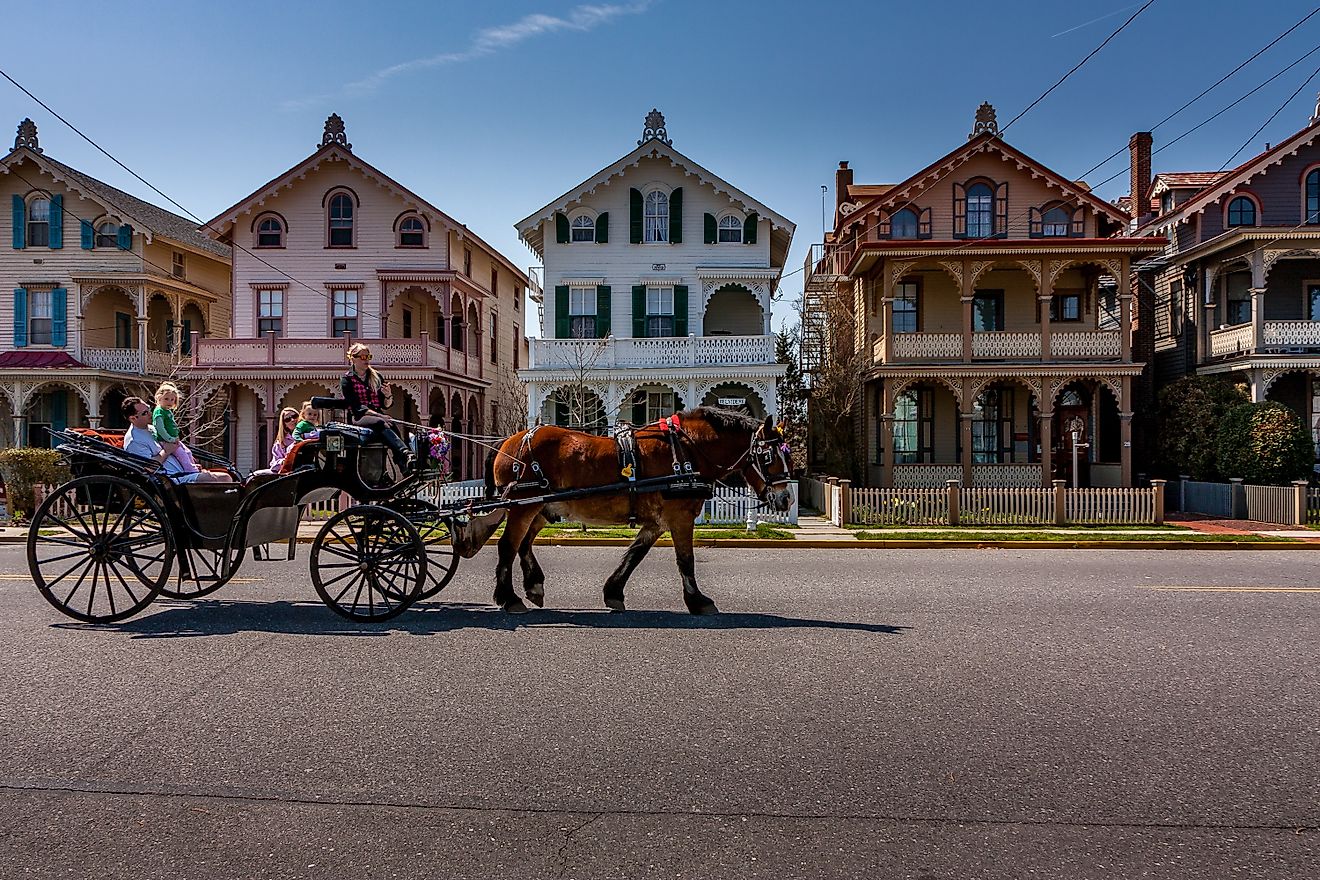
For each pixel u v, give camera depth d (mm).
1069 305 29516
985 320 29656
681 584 11727
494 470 9641
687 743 5438
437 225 31859
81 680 6664
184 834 4219
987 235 29266
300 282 31781
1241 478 24031
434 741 5441
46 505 8508
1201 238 29047
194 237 36562
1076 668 7211
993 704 6234
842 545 17578
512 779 4879
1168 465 27562
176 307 33906
